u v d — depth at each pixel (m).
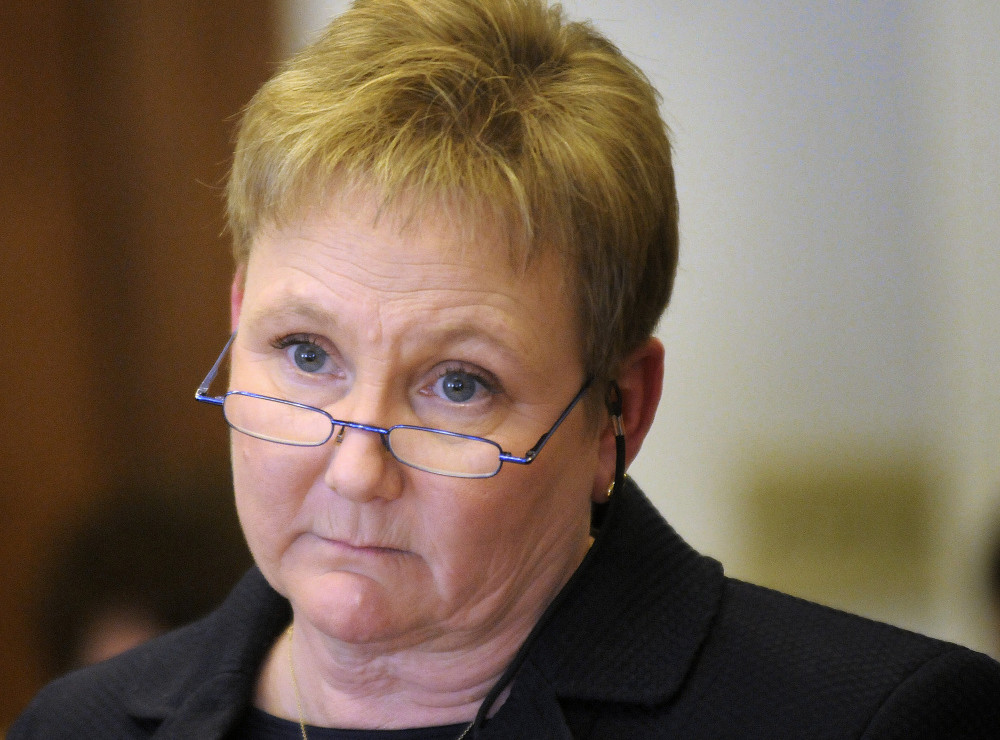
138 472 11.74
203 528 10.21
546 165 3.98
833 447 12.44
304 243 4.07
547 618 4.55
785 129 12.28
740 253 12.41
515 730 4.38
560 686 4.41
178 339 11.87
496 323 3.97
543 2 4.51
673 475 12.68
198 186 11.72
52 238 11.61
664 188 4.39
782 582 12.55
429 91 4.00
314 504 4.20
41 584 9.73
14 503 11.51
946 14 12.11
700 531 12.62
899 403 12.39
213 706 4.96
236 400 4.36
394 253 3.93
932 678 4.29
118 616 9.59
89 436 11.79
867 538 12.38
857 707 4.21
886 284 12.31
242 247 4.54
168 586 9.77
